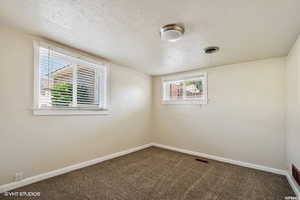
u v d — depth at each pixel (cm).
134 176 231
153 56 266
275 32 175
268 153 255
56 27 177
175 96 384
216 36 188
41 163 208
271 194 189
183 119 359
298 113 181
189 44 213
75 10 143
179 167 267
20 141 189
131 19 156
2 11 147
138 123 373
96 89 286
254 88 271
